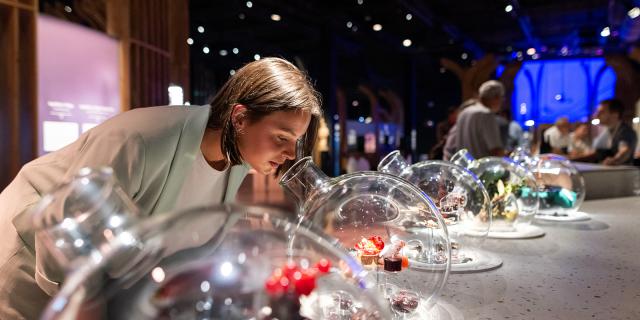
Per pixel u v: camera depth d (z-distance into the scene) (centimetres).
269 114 96
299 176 92
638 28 884
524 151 232
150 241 50
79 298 45
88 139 91
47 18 395
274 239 55
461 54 1275
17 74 367
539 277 117
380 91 1675
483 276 117
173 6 645
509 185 173
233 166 116
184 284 47
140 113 97
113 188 56
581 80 1155
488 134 355
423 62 1411
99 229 52
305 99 98
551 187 214
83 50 439
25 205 89
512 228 175
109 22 491
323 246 58
